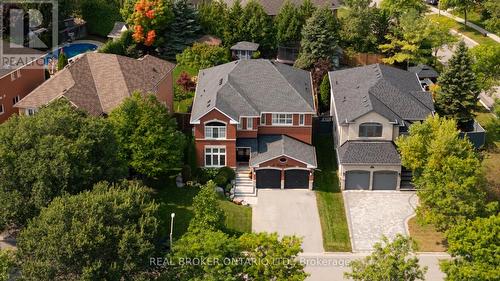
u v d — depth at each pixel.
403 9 118.38
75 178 67.75
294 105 87.94
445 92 93.00
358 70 97.56
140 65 93.56
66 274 57.94
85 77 89.81
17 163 67.25
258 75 91.75
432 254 73.38
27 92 97.69
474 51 100.56
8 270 58.84
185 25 114.69
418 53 110.25
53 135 69.31
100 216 59.94
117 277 57.62
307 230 77.56
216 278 56.84
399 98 89.56
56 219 59.31
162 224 71.88
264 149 86.25
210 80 95.00
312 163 84.19
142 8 111.19
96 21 123.94
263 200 83.00
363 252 74.06
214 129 84.75
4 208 65.50
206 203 70.06
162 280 59.19
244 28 114.56
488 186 82.81
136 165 78.94
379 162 83.38
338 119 86.81
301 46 110.44
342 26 114.62
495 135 94.81
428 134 78.12
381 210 81.12
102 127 72.50
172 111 98.44
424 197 74.56
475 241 60.25
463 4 130.75
